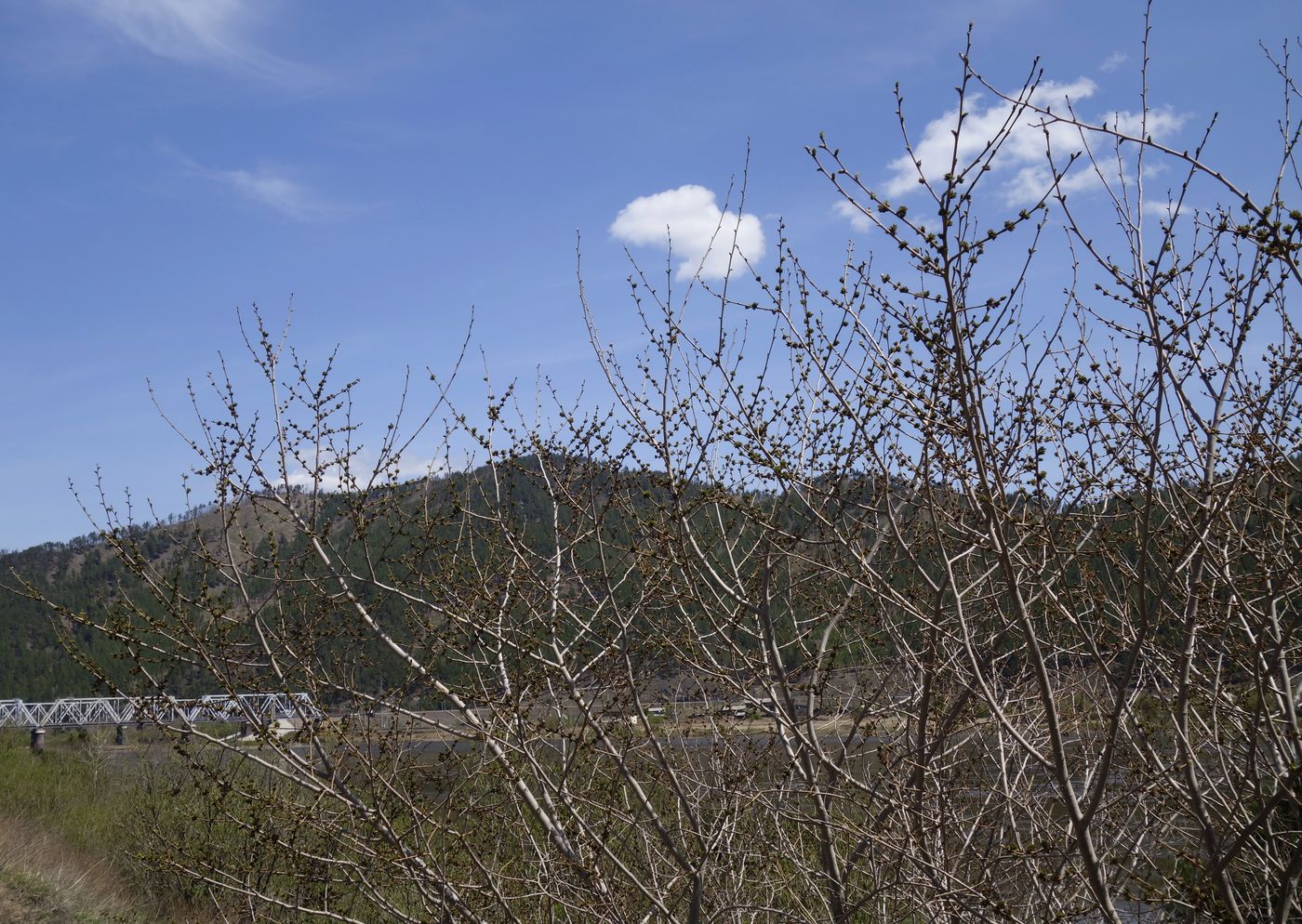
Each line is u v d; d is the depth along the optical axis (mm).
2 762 15766
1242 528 4211
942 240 3227
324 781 5820
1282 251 3000
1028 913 4777
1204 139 3445
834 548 4875
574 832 5828
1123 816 5039
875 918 5660
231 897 7836
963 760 5395
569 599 6105
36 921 8781
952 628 4906
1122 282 3566
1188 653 3578
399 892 7090
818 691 5309
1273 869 4520
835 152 3330
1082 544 4531
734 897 5664
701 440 5270
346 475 5844
